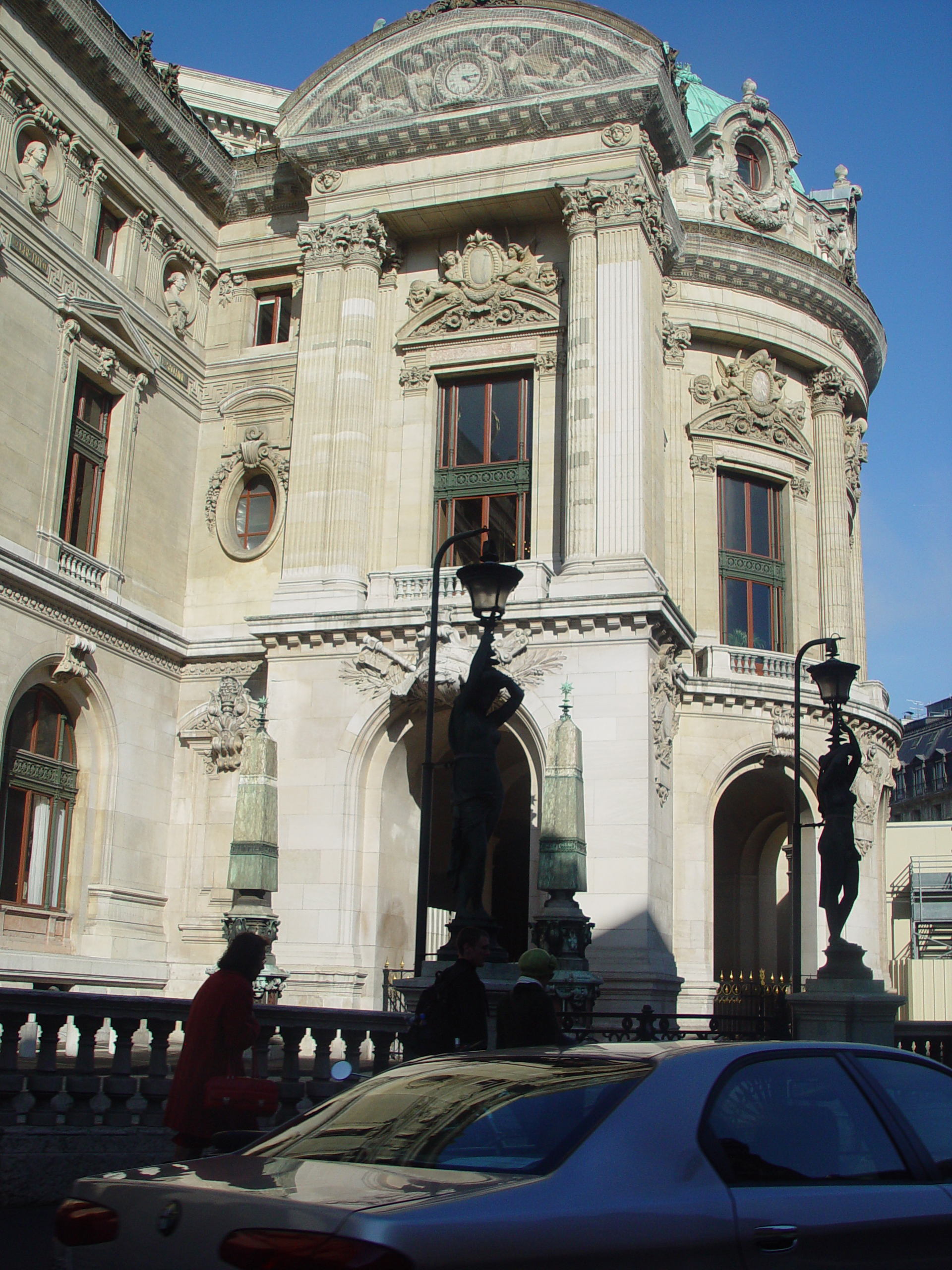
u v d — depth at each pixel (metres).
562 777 27.58
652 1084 6.42
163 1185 5.98
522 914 41.59
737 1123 6.53
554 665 31.33
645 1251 5.64
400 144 36.06
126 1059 14.23
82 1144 13.46
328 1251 5.05
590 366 33.34
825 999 21.50
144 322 36.59
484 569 19.73
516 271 36.03
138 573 35.94
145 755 35.50
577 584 31.72
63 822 33.22
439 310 36.34
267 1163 6.42
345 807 32.47
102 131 35.00
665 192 36.47
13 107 31.92
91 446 34.78
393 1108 6.96
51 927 32.28
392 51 36.06
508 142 35.47
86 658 33.12
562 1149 5.98
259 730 31.22
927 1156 7.20
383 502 35.75
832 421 41.88
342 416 35.06
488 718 20.31
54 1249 6.35
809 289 41.12
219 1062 11.34
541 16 34.91
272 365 38.81
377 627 32.72
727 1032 28.80
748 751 36.06
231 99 45.75
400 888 33.69
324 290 36.31
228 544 38.06
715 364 40.22
